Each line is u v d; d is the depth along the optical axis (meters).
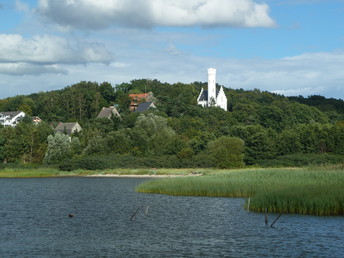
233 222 46.22
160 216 50.66
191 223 46.31
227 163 121.44
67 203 63.09
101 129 170.00
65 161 132.12
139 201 63.62
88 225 46.03
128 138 142.62
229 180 71.50
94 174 122.44
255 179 71.06
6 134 142.75
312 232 40.66
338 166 89.50
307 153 143.62
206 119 188.75
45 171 125.06
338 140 144.38
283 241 37.88
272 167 126.75
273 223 44.03
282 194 51.75
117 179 109.12
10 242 38.91
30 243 38.50
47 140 142.75
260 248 35.91
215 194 67.44
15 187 90.12
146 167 129.62
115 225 45.88
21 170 126.44
